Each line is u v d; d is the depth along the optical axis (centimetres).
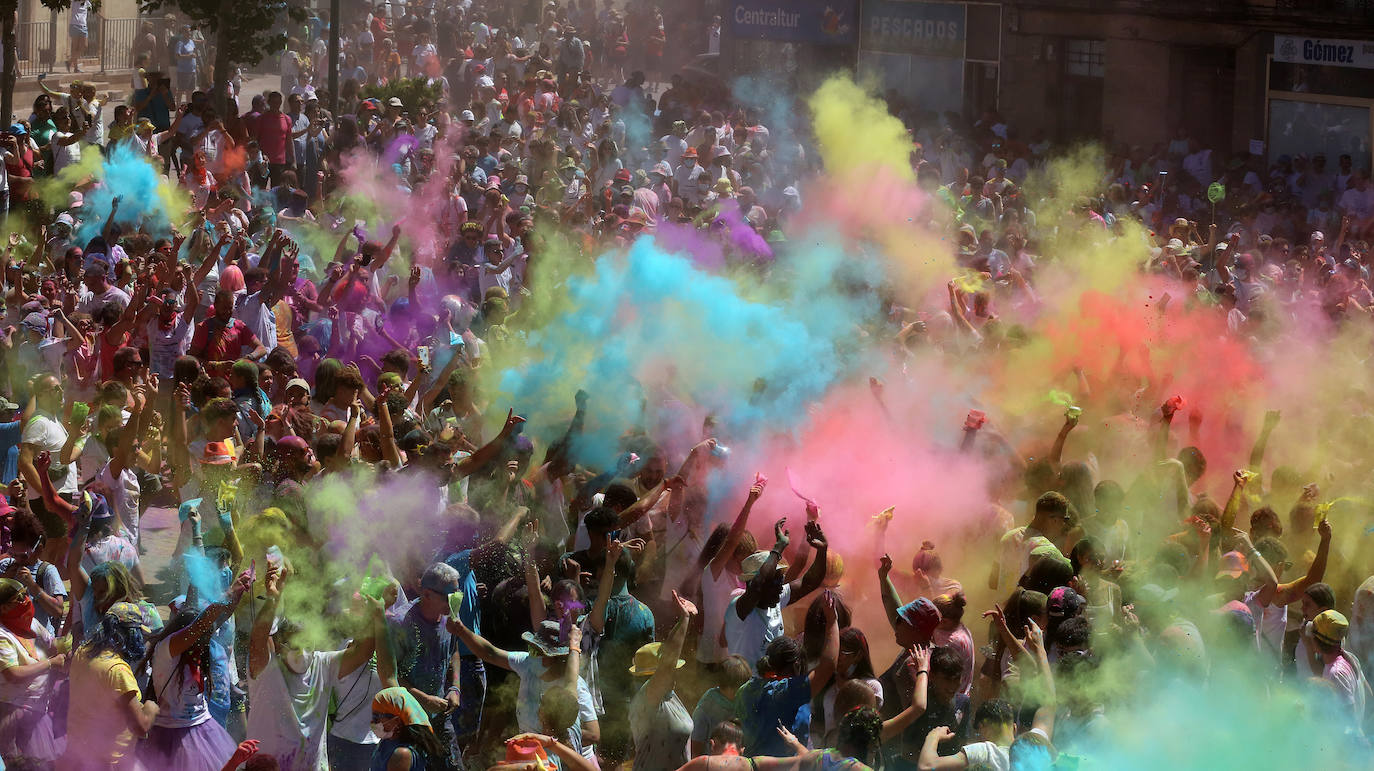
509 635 834
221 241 1352
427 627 786
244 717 832
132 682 708
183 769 727
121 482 1003
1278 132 2827
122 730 712
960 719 814
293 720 731
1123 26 2972
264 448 978
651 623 842
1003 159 2725
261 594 830
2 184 1656
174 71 3225
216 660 758
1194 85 2961
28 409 1020
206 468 919
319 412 1084
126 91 3219
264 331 1293
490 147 2394
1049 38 3102
